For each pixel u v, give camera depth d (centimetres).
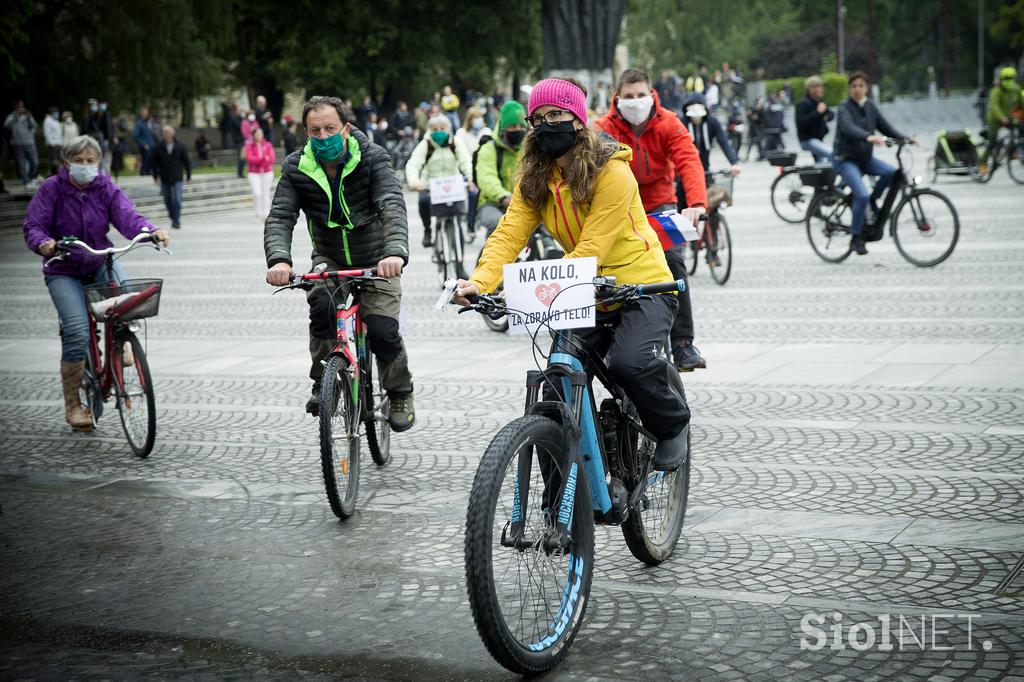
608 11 6231
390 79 8569
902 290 2164
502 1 8644
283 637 803
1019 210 3322
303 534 1024
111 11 6269
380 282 1156
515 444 704
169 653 785
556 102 788
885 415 1313
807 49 14162
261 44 8388
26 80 6253
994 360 1553
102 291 1341
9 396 1678
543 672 728
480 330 2039
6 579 938
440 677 731
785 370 1569
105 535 1043
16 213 4912
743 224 3516
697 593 846
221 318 2308
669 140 1315
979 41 15912
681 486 943
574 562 764
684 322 1317
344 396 1076
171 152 4528
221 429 1424
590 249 805
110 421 1504
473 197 2852
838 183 2636
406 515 1065
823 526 971
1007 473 1084
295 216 1136
